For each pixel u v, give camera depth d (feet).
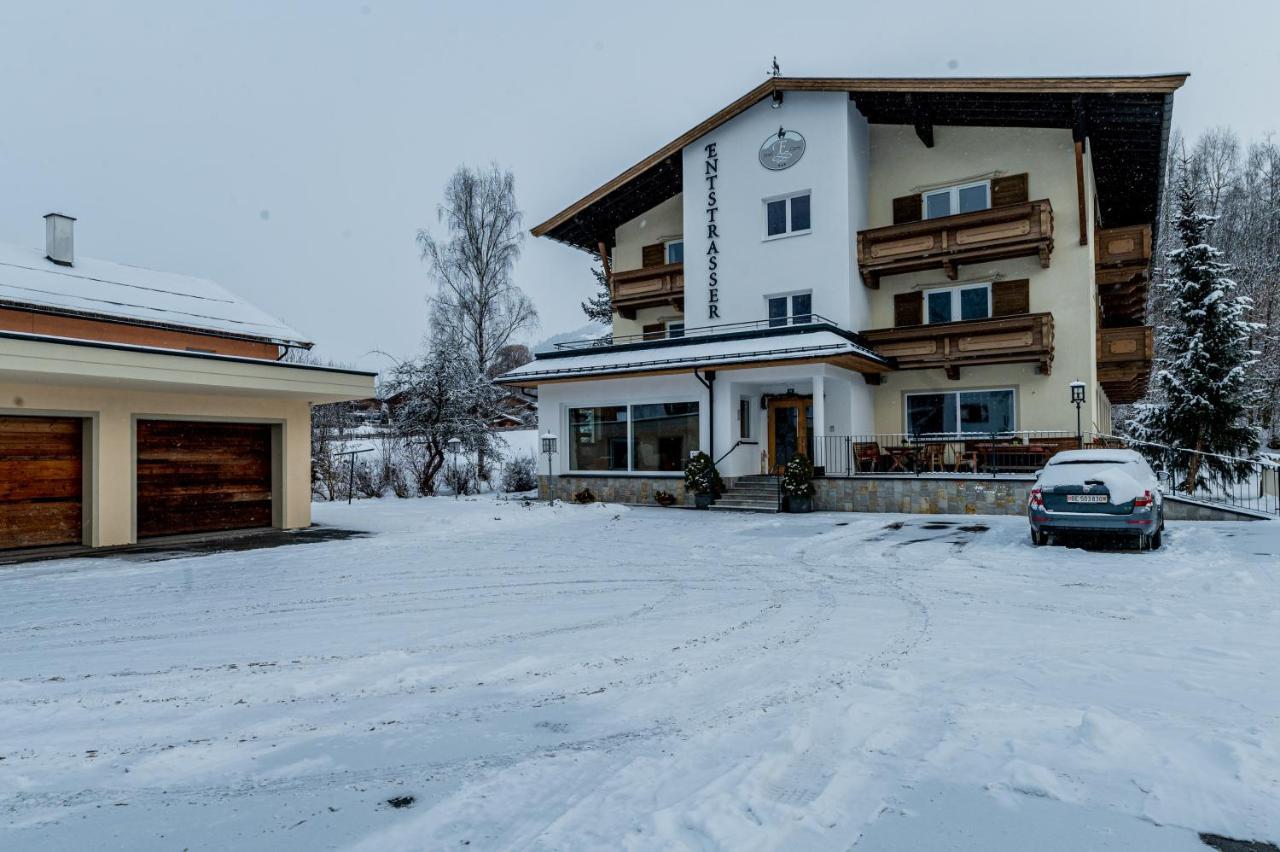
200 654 19.90
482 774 11.88
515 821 10.24
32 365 34.60
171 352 39.45
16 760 12.69
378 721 14.49
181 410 45.73
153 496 45.16
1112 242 62.59
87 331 44.83
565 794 11.07
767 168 70.69
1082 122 58.29
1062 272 62.03
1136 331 63.36
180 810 10.78
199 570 34.27
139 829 10.21
